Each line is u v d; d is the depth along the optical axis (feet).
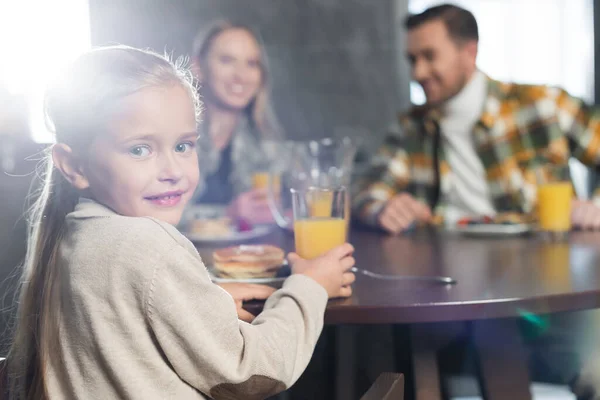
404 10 13.44
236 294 3.23
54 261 2.73
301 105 13.30
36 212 3.00
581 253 4.45
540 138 7.23
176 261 2.52
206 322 2.54
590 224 5.65
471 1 14.55
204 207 7.22
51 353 2.68
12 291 3.45
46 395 2.65
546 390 7.29
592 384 4.43
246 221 6.31
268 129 9.11
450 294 3.28
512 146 7.31
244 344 2.61
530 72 14.58
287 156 7.22
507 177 7.27
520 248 4.77
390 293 3.36
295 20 13.15
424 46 7.19
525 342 4.49
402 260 4.40
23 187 6.15
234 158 8.56
